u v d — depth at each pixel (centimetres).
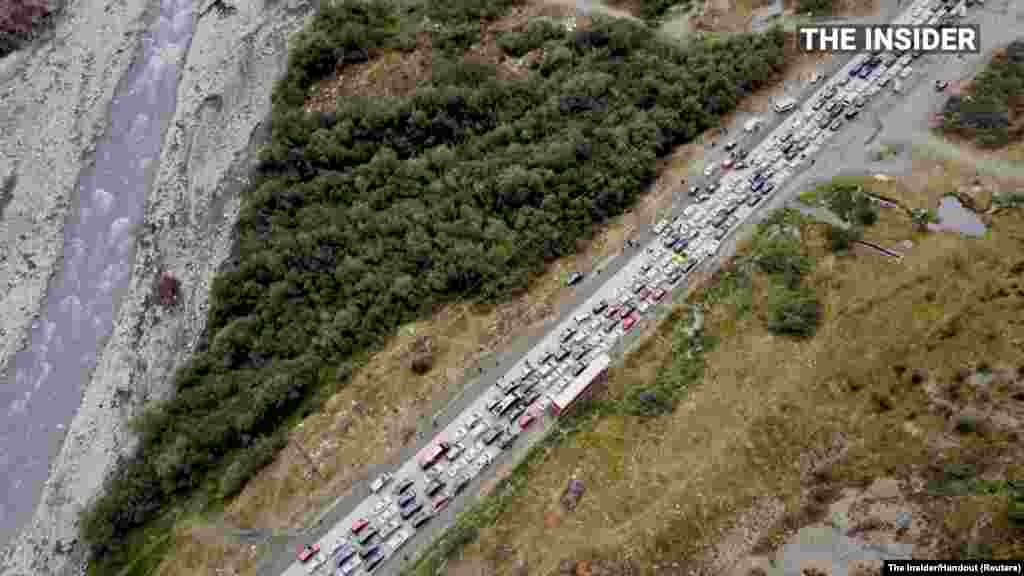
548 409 10519
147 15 17950
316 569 9675
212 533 10375
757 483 9312
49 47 17488
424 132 14225
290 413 11469
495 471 10094
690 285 11444
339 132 14412
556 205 12312
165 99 16838
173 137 16162
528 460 10081
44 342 14012
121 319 14125
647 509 9275
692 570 8812
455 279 11881
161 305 14025
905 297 10669
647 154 12638
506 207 12569
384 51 15925
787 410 9831
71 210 15425
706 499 9244
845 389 9919
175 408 12100
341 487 10225
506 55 15375
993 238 11125
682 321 11119
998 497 8594
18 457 12938
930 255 11094
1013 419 9194
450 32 15762
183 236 14762
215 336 12825
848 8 14200
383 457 10375
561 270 11831
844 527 8825
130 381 13375
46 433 13138
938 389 9656
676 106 13338
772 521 9006
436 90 14338
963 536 8444
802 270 11256
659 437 9906
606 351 10962
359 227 13038
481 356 11106
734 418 9894
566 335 11112
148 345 13675
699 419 9969
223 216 14738
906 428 9419
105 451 12744
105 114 16600
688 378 10444
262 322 12669
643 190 12581
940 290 10644
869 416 9625
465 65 14912
